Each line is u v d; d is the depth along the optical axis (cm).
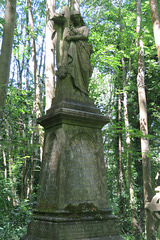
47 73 1109
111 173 1670
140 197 1627
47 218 443
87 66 562
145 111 1255
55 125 511
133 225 1253
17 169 953
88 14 1550
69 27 573
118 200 1501
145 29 1304
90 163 505
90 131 522
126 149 1233
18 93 571
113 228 478
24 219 496
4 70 744
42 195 499
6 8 795
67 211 440
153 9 991
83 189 479
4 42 765
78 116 497
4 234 497
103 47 1267
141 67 1308
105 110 1134
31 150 567
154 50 1418
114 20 1587
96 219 462
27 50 1443
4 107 557
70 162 479
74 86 547
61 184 457
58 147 485
